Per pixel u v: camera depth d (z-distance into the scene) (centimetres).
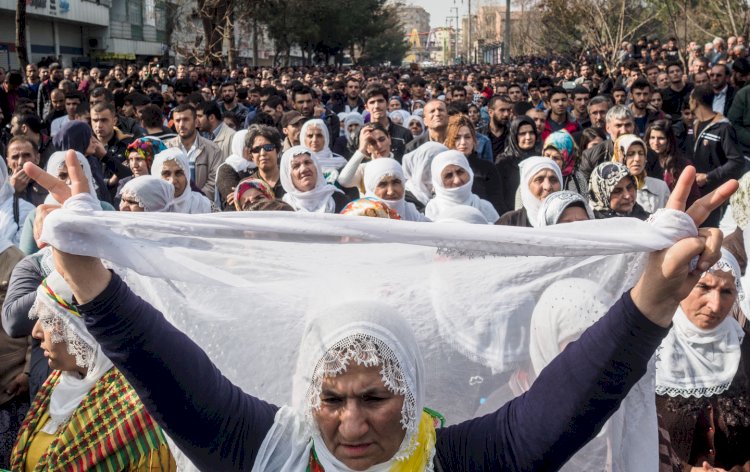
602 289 205
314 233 177
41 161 756
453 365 210
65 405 272
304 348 183
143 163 645
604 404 181
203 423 187
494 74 3394
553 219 408
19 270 368
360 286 206
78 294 183
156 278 208
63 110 1130
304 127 769
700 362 301
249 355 209
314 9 4784
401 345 178
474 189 708
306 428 187
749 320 360
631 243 175
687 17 2455
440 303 208
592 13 2897
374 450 178
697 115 833
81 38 4581
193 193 579
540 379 189
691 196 695
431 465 185
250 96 1531
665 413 302
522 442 185
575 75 2602
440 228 176
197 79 2158
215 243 192
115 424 259
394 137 926
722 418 301
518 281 208
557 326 204
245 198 489
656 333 179
